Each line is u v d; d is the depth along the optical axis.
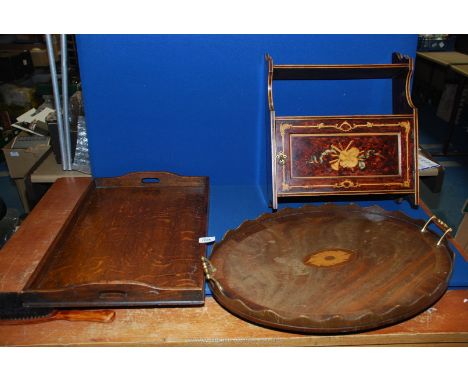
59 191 1.59
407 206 1.52
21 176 2.29
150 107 1.54
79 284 0.99
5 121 3.25
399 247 1.17
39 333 1.04
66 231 1.27
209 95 1.53
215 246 1.17
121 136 1.58
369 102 1.57
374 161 1.32
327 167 1.31
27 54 3.46
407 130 1.31
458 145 3.55
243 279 1.06
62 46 1.55
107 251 1.21
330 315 0.93
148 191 1.56
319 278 1.06
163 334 1.04
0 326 1.06
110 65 1.46
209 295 1.14
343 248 1.18
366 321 0.90
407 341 1.04
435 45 3.30
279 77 1.47
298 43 1.46
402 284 1.03
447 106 3.91
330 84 1.53
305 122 1.30
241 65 1.49
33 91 3.28
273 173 1.31
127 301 1.00
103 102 1.52
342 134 1.31
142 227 1.33
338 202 1.59
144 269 1.13
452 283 1.13
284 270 1.09
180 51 1.46
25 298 0.99
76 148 1.74
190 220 1.37
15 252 1.22
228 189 1.67
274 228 1.27
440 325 1.05
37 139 2.27
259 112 1.56
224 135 1.60
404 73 1.39
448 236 1.32
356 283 1.04
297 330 0.91
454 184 2.98
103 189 1.58
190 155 1.64
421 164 1.71
